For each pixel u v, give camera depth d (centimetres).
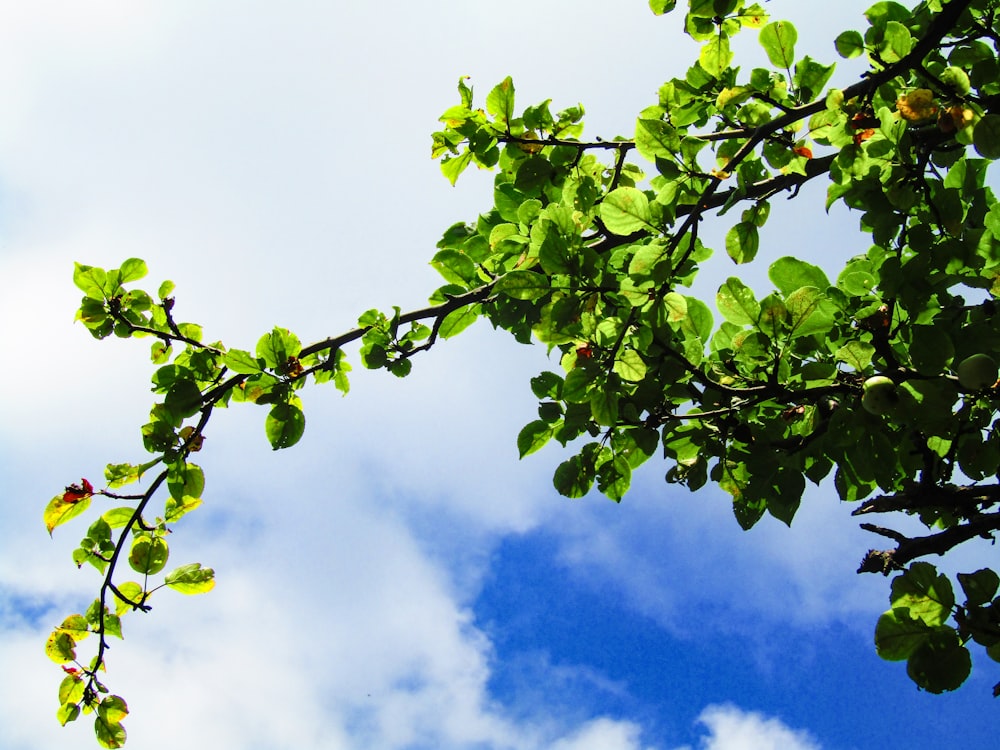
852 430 379
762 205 438
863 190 412
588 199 470
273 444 479
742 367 444
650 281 389
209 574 477
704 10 458
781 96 460
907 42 395
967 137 371
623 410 424
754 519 438
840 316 432
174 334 480
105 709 460
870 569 343
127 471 472
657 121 405
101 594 461
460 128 510
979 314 385
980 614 301
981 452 390
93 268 464
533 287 404
